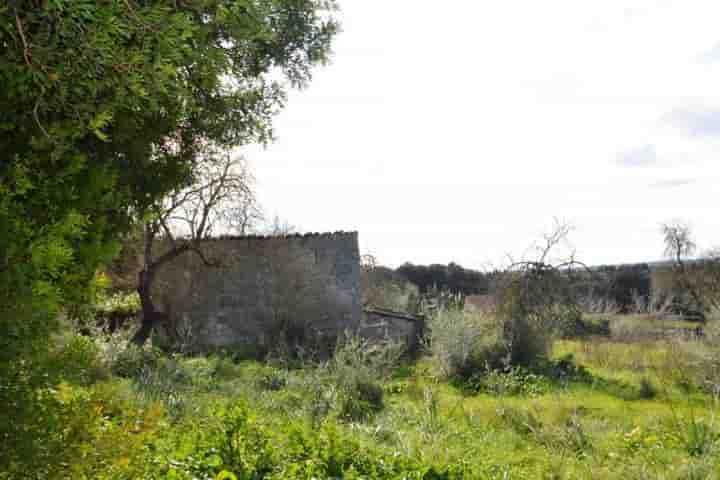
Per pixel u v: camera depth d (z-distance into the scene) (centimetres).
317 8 796
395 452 623
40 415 279
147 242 1744
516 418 988
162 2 326
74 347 308
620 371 1484
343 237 2172
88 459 296
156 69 317
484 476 618
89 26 278
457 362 1516
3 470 268
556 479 704
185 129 582
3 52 286
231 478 450
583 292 1998
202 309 1994
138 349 1298
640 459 745
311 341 1978
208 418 707
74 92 306
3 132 311
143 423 353
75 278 319
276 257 2069
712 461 716
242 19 400
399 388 1310
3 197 275
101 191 340
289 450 553
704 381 1235
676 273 2756
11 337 269
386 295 2750
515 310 1681
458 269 3362
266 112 746
